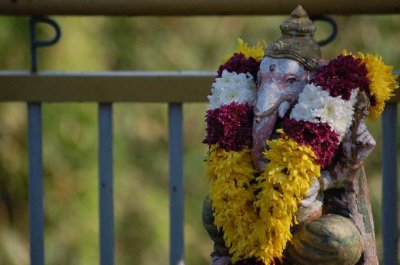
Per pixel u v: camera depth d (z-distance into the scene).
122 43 11.55
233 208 4.15
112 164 5.38
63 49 10.59
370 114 4.28
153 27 11.80
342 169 4.19
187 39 11.92
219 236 4.45
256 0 5.19
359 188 4.35
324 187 4.17
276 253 4.12
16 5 5.25
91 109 10.66
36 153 5.39
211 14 5.27
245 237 4.18
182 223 5.38
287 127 4.04
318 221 4.13
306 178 4.02
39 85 5.32
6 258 10.65
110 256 5.40
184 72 5.30
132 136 11.54
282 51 4.15
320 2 5.17
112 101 5.32
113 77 5.30
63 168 10.65
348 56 4.16
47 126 10.58
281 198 4.03
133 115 11.52
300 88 4.14
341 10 5.19
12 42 10.55
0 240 10.67
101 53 11.09
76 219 10.66
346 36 11.70
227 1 5.20
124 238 11.31
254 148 4.12
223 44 11.92
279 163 4.02
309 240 4.12
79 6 5.25
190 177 11.79
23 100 5.33
